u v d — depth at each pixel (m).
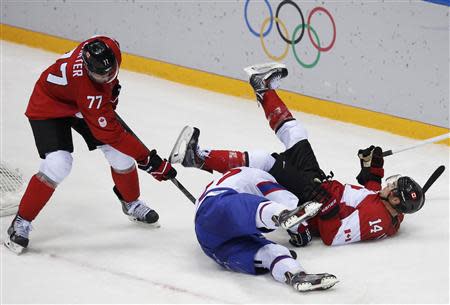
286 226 14.02
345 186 16.58
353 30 23.58
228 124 24.05
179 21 27.12
